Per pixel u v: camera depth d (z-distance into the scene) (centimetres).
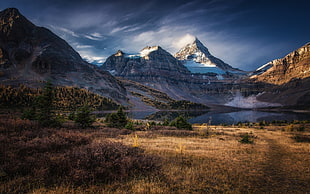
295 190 668
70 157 739
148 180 655
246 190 643
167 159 962
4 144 875
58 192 506
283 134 3178
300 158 1212
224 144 1753
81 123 2392
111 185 591
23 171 636
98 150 816
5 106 6125
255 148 1575
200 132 2892
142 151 1055
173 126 3862
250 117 18650
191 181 674
